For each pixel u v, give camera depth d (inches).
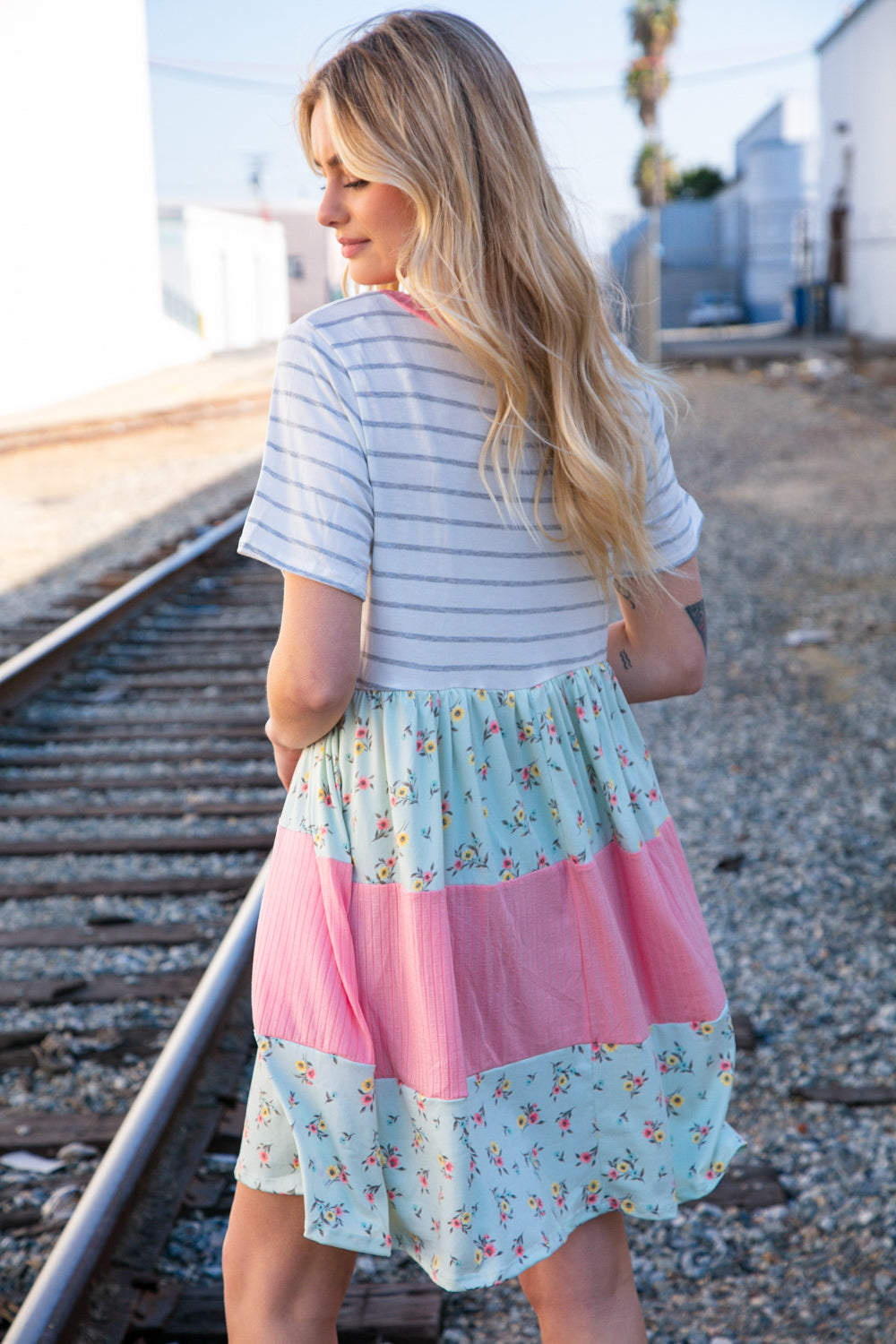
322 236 1752.0
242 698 236.4
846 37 1291.8
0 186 783.7
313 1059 50.8
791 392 793.6
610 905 54.4
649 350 935.0
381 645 51.2
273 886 53.5
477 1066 51.4
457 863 51.4
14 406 792.9
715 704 232.8
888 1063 113.8
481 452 50.9
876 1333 81.5
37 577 354.6
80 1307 76.6
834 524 405.1
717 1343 81.5
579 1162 54.4
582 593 55.8
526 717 52.8
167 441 655.1
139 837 174.2
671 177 1911.9
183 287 1348.4
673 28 1540.4
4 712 227.6
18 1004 127.6
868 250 1264.8
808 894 149.6
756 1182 97.4
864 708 227.5
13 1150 103.2
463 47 50.1
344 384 49.1
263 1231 53.9
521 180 50.1
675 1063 56.9
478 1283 50.1
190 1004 110.0
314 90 50.7
